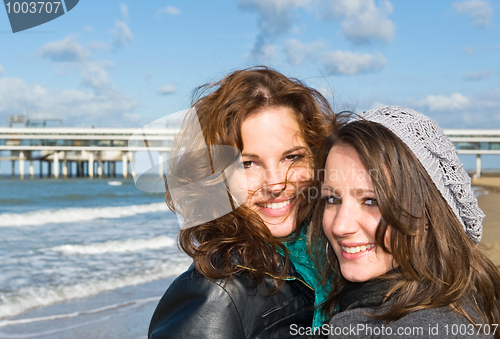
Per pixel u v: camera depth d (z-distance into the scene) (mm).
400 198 1049
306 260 1413
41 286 6566
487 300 1116
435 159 1121
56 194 36406
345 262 1174
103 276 7277
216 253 1265
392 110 1189
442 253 1063
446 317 993
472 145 56312
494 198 26859
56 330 4695
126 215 19766
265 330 1269
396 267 1143
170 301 1280
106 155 78812
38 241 11625
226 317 1186
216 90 1494
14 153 76312
